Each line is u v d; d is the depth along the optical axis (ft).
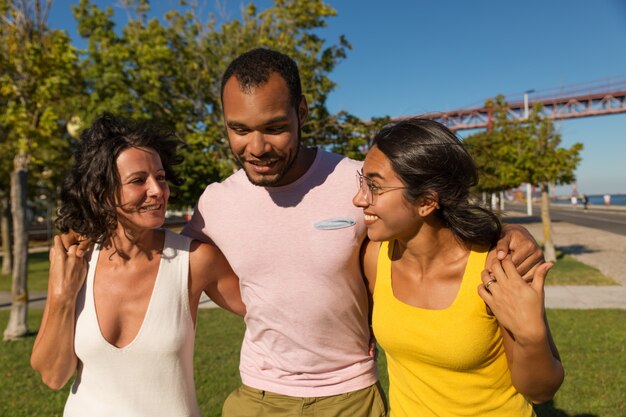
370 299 7.30
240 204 7.09
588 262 43.86
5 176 48.39
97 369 6.45
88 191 6.38
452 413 5.76
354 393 7.12
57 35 22.41
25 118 21.61
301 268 6.80
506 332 5.30
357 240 6.81
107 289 6.59
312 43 32.35
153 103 32.04
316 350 6.98
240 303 7.74
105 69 30.60
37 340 6.40
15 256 23.50
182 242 7.01
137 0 35.40
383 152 5.57
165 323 6.55
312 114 31.91
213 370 17.08
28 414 14.02
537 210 180.55
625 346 18.86
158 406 6.50
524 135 47.11
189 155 29.25
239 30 33.09
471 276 5.49
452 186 5.46
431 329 5.53
